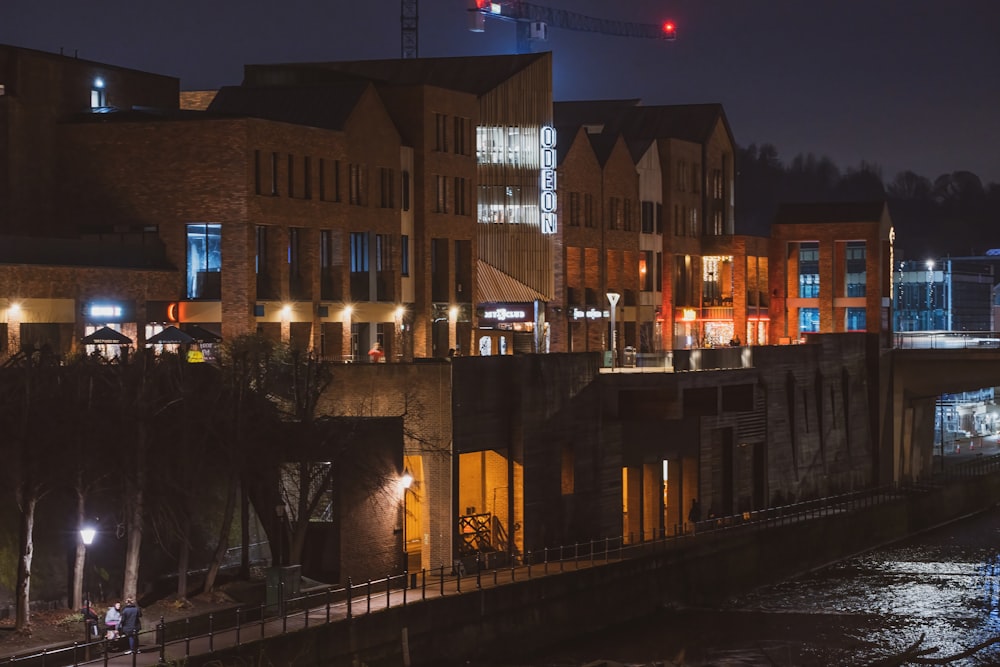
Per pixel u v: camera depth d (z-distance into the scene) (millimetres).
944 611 123688
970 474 194000
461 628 96938
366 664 88312
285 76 160375
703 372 133875
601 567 111875
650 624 114812
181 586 90688
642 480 131875
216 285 129875
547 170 173250
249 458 95812
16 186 129625
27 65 130750
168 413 95938
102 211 131625
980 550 154875
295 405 103688
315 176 137625
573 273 183375
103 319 120750
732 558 128750
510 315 165250
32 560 87375
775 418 153875
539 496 117000
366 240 145125
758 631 114438
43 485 85625
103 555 90812
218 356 113125
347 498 98688
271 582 91188
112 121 131250
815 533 143000
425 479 108500
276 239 133125
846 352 173375
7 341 112250
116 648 80125
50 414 87125
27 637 80312
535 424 116500
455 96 158000
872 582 136125
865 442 178625
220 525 98688
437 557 108562
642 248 198875
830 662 105312
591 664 99188
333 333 140500
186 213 129500
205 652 78250
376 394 109250
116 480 90938
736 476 145375
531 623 103875
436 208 155250
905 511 163875
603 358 140250
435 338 156250
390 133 148125
